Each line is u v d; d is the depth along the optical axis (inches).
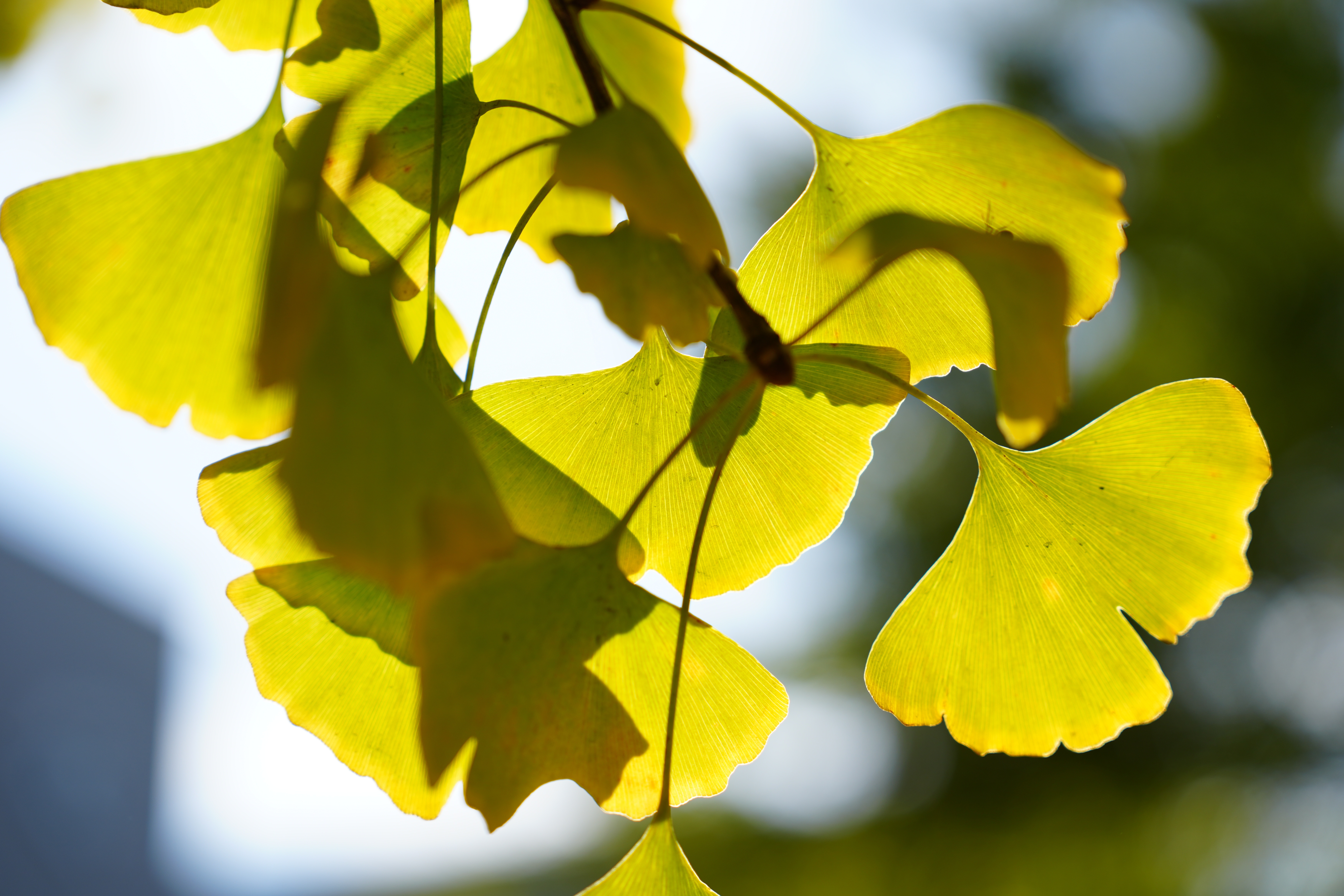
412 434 20.8
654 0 24.3
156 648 197.8
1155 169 92.2
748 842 85.6
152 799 191.2
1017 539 23.1
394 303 22.5
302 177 20.9
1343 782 82.2
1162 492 22.9
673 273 21.4
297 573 22.0
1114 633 23.0
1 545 175.5
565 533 22.3
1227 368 87.5
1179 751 84.0
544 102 23.8
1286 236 89.7
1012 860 81.6
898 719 23.2
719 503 22.9
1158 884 78.2
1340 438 84.4
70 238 21.8
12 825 168.7
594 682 21.9
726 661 22.1
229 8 23.0
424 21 22.6
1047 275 21.2
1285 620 85.7
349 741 22.1
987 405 89.9
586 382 22.7
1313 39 91.9
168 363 21.9
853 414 22.8
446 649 21.3
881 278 22.9
